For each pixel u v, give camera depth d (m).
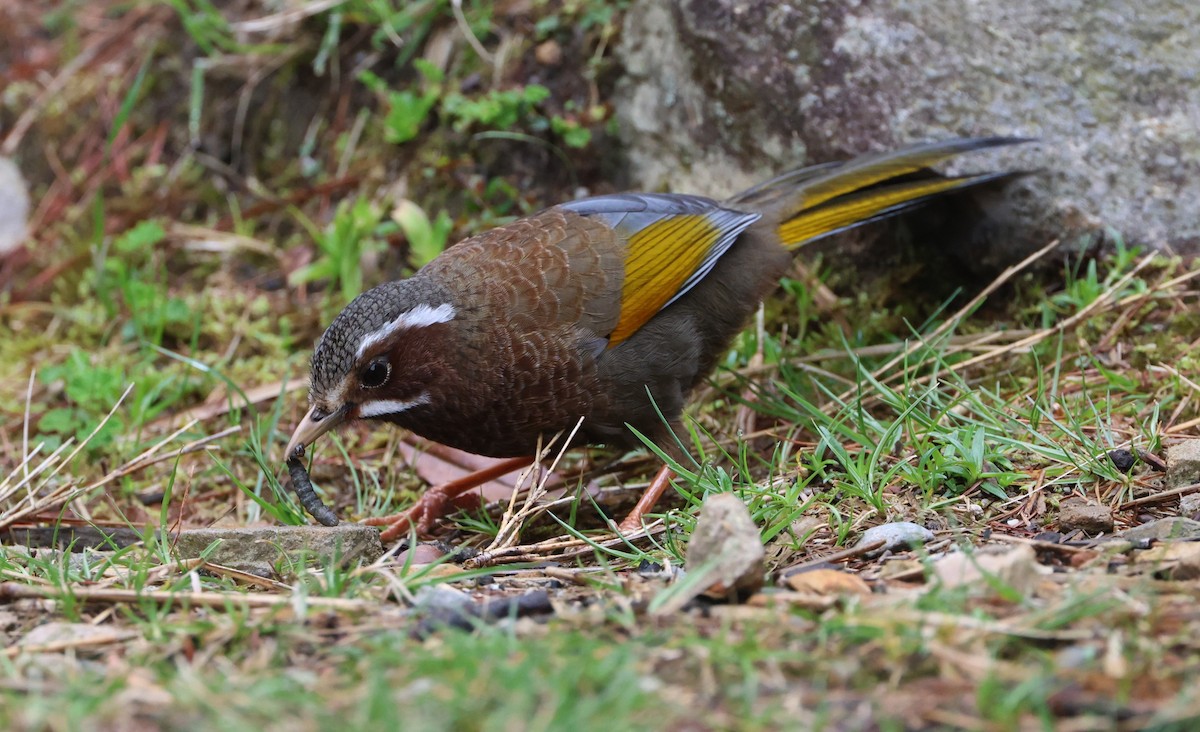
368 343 9.52
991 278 12.20
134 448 11.82
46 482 10.09
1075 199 11.54
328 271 13.59
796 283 12.41
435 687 5.55
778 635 6.19
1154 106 11.47
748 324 11.48
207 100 15.40
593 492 10.70
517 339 9.74
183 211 15.10
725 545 6.81
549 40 13.87
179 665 6.18
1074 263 11.67
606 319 9.98
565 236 10.21
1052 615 6.08
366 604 7.10
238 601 7.23
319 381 9.66
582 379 9.92
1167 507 8.49
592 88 13.61
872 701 5.43
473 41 13.93
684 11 12.36
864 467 9.31
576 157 13.64
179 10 15.38
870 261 12.59
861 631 5.96
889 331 12.30
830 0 11.88
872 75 11.80
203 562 8.36
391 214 14.06
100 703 5.58
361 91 14.80
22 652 6.62
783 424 11.37
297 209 14.66
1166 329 11.08
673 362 10.34
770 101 12.14
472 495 10.84
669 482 10.17
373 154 14.51
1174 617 6.08
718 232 10.48
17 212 15.38
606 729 5.03
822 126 11.95
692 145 12.92
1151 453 9.19
